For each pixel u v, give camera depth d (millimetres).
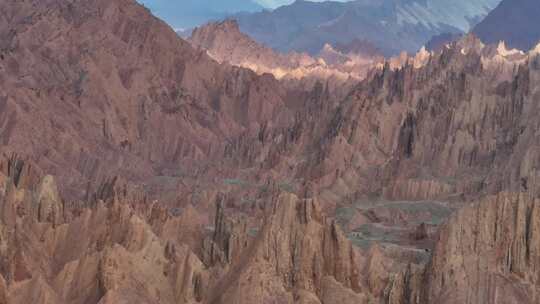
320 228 84312
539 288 82000
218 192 148875
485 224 84500
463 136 161500
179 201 146125
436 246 84812
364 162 165375
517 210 84312
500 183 141250
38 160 164500
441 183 148500
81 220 99250
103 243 93688
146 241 89250
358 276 84562
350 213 138750
